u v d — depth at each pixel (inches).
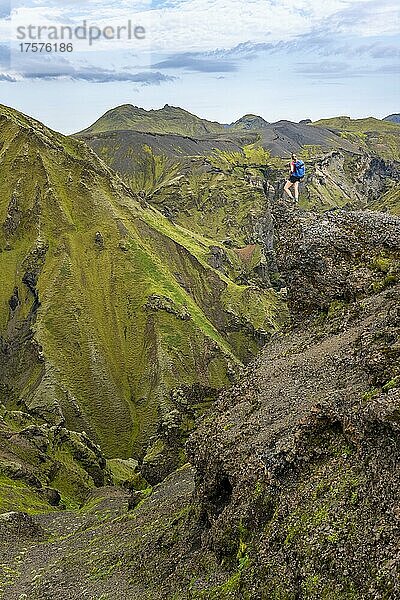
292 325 1450.5
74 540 1656.0
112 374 7524.6
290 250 1486.2
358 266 1375.5
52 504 3486.7
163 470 2481.5
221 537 872.9
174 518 1251.8
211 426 1139.3
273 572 710.5
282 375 1159.0
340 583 623.8
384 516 638.5
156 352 7559.1
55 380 7150.6
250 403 1112.2
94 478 4665.4
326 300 1386.6
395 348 918.4
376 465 695.7
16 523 2038.6
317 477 773.3
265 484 837.8
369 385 879.1
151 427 6801.2
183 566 975.0
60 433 4968.0
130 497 2249.0
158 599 922.7
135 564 1132.5
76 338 7770.7
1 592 1241.4
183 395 2977.4
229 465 959.0
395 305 1116.5
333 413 821.9
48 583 1213.7
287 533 732.7
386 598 568.1
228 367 7554.1
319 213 1541.6
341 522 677.3
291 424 931.3
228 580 796.6
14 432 4557.1
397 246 1382.9
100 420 7017.7
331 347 1154.7
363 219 1482.5
